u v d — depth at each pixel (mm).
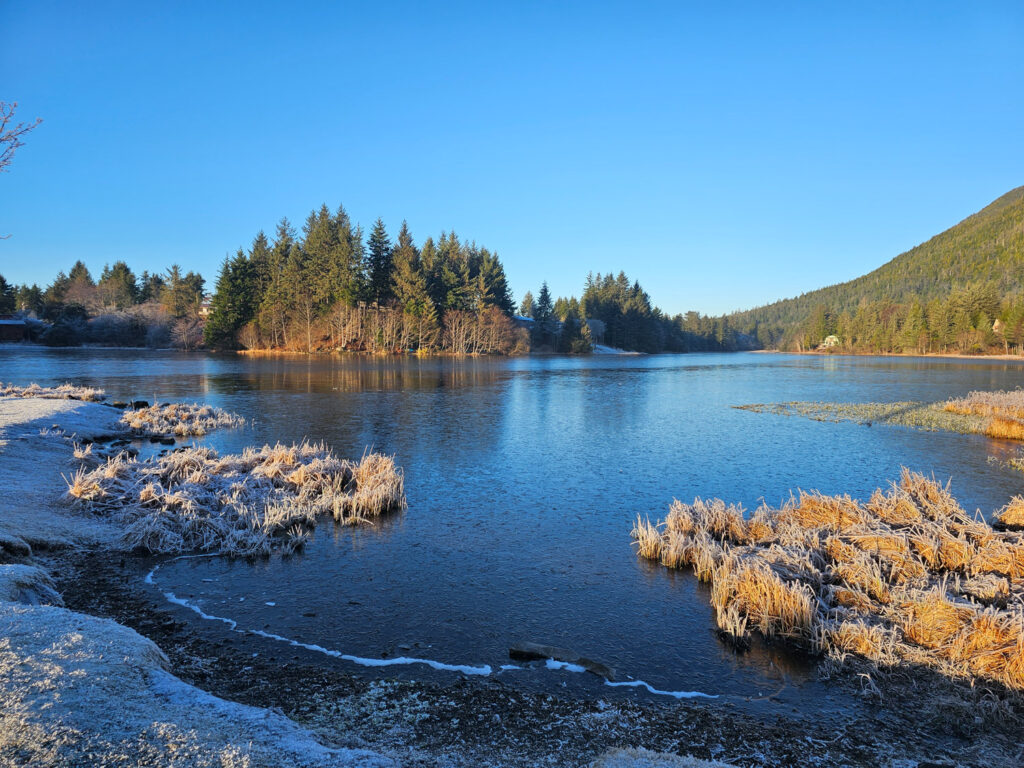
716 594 8031
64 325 93438
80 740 3418
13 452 13789
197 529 10141
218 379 43094
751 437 21938
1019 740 5148
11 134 9219
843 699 5844
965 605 6805
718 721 5367
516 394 36938
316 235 88938
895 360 101812
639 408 30734
